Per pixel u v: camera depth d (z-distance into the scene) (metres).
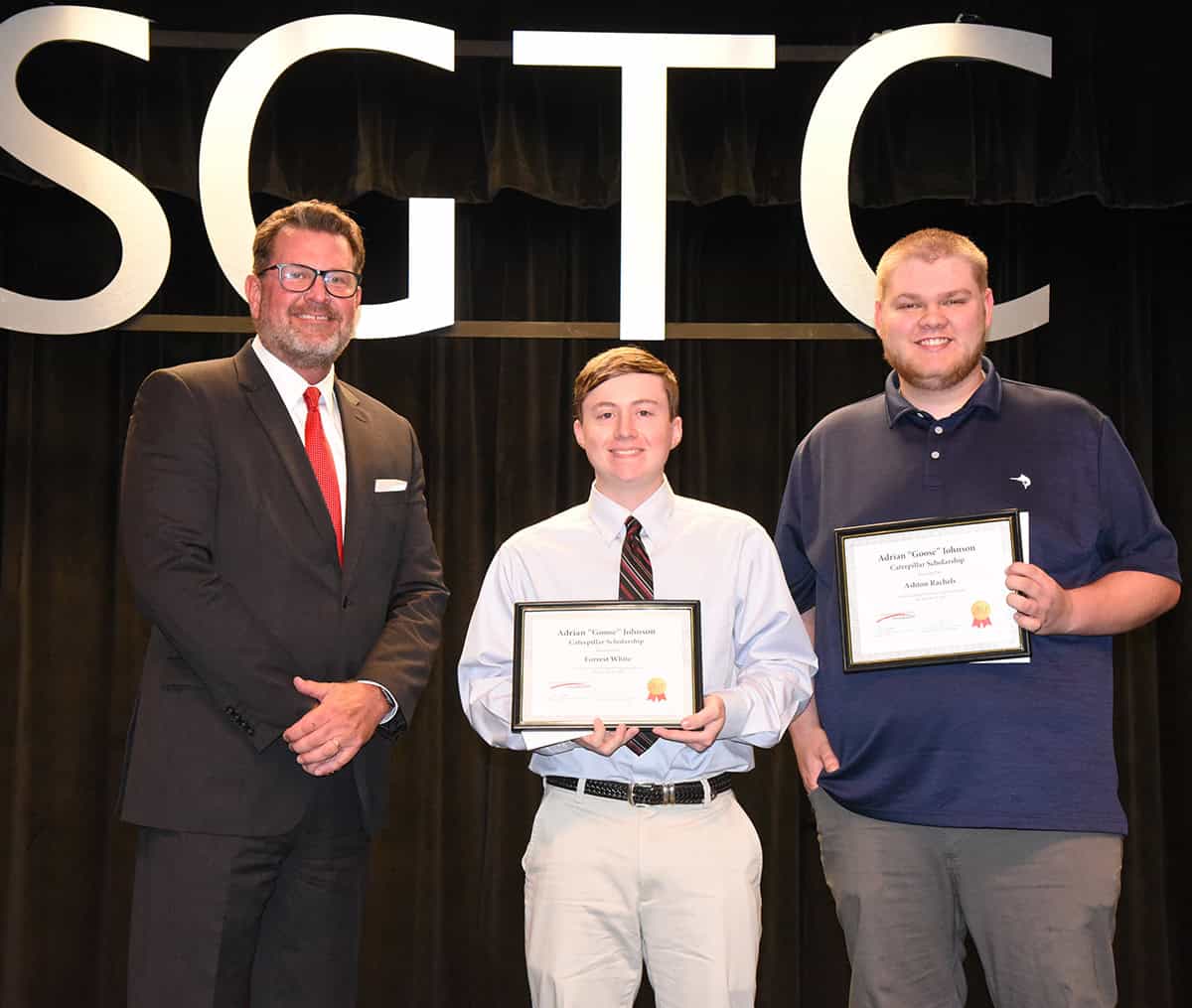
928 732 2.21
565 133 3.56
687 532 2.33
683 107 3.57
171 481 2.22
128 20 3.35
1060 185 3.51
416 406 3.87
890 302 2.33
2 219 3.77
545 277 3.89
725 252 3.93
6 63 3.29
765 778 3.75
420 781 3.72
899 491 2.32
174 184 3.43
